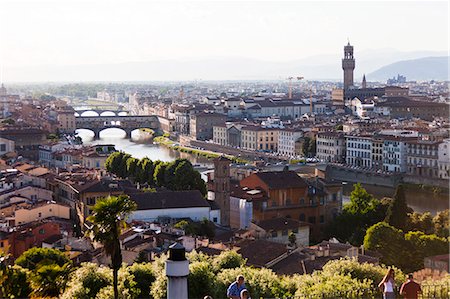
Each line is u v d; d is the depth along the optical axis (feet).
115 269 364.58
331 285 359.66
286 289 405.80
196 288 414.62
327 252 584.81
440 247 596.70
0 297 372.99
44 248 613.52
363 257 581.12
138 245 633.61
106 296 405.80
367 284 364.17
